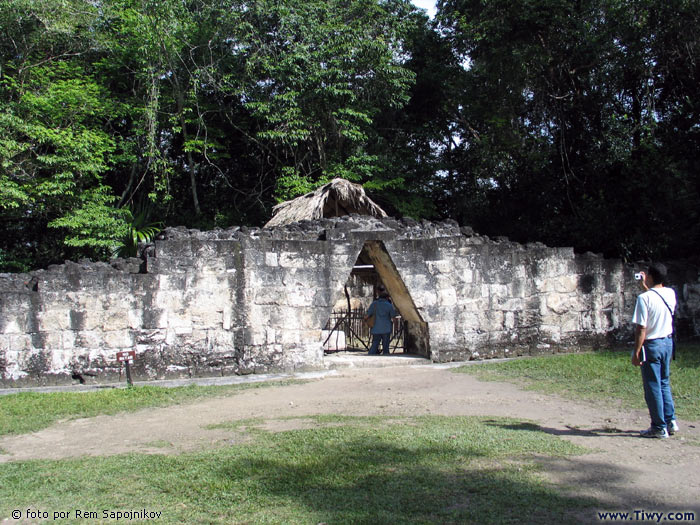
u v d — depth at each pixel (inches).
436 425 252.5
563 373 378.3
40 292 375.6
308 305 426.6
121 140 772.0
